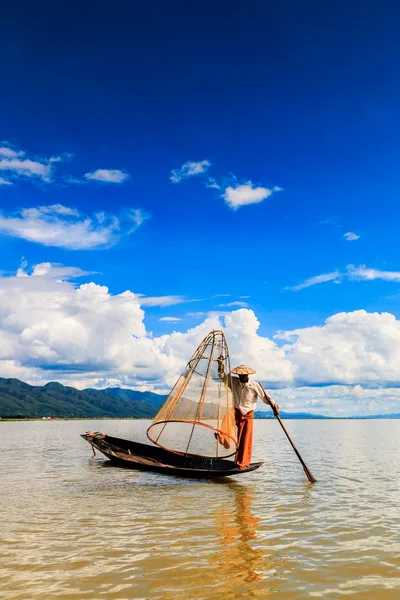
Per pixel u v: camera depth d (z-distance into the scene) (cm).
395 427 10050
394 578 720
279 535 945
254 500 1307
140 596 652
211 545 878
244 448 1609
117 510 1178
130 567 762
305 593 664
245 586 687
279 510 1177
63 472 1883
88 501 1295
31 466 2092
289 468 2033
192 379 1866
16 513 1145
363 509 1188
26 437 4906
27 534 955
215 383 1812
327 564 778
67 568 758
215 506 1225
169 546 871
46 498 1338
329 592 668
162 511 1165
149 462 2012
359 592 668
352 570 752
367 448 3328
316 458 2523
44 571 745
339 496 1368
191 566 767
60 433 6109
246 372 1581
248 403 1622
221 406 1764
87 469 1977
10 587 683
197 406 1805
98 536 939
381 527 1009
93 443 2352
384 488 1513
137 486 1544
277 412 1658
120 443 2291
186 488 1507
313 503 1264
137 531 975
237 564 776
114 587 682
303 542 898
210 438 3562
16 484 1586
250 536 938
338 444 3781
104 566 766
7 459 2417
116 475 1792
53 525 1026
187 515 1122
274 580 710
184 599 641
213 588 679
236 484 1591
